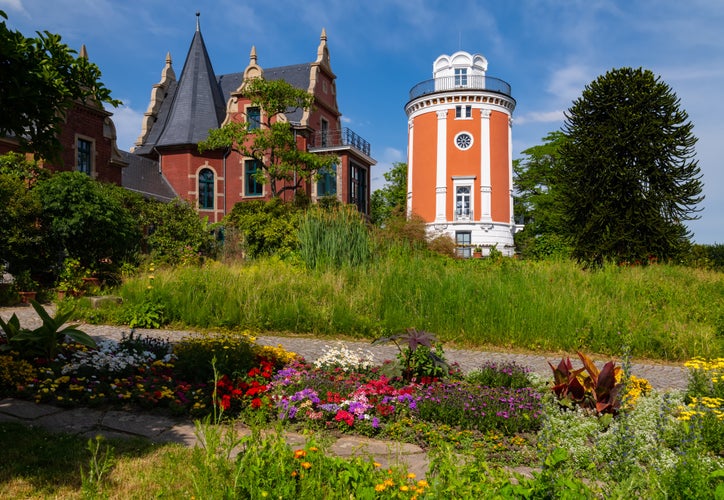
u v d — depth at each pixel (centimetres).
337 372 635
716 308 1094
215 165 3203
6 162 1650
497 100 3794
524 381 612
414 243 1497
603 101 2020
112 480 336
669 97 1938
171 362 625
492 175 3762
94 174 2439
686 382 726
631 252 1891
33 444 392
